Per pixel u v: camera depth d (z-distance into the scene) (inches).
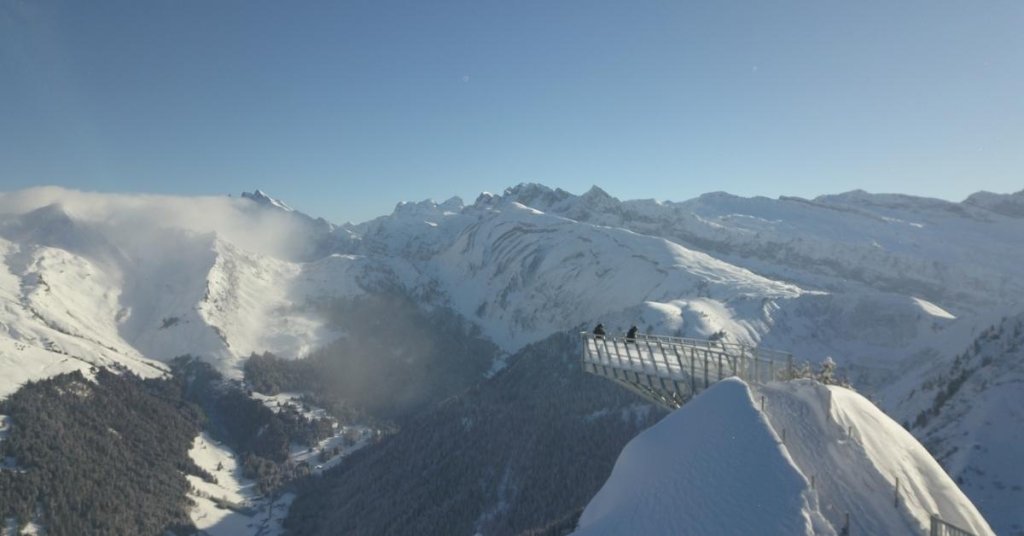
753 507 845.2
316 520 6924.2
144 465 7421.3
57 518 5762.8
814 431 1070.4
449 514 5826.8
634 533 876.6
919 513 941.2
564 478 5684.1
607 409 6673.2
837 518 901.8
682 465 961.5
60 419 7396.7
